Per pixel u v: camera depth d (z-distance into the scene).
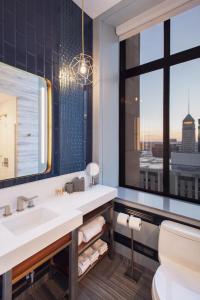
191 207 1.60
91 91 2.02
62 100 1.70
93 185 1.96
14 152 1.35
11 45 1.28
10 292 0.88
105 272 1.65
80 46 1.87
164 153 1.87
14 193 1.31
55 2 1.59
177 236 1.28
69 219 1.15
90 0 1.73
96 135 2.00
